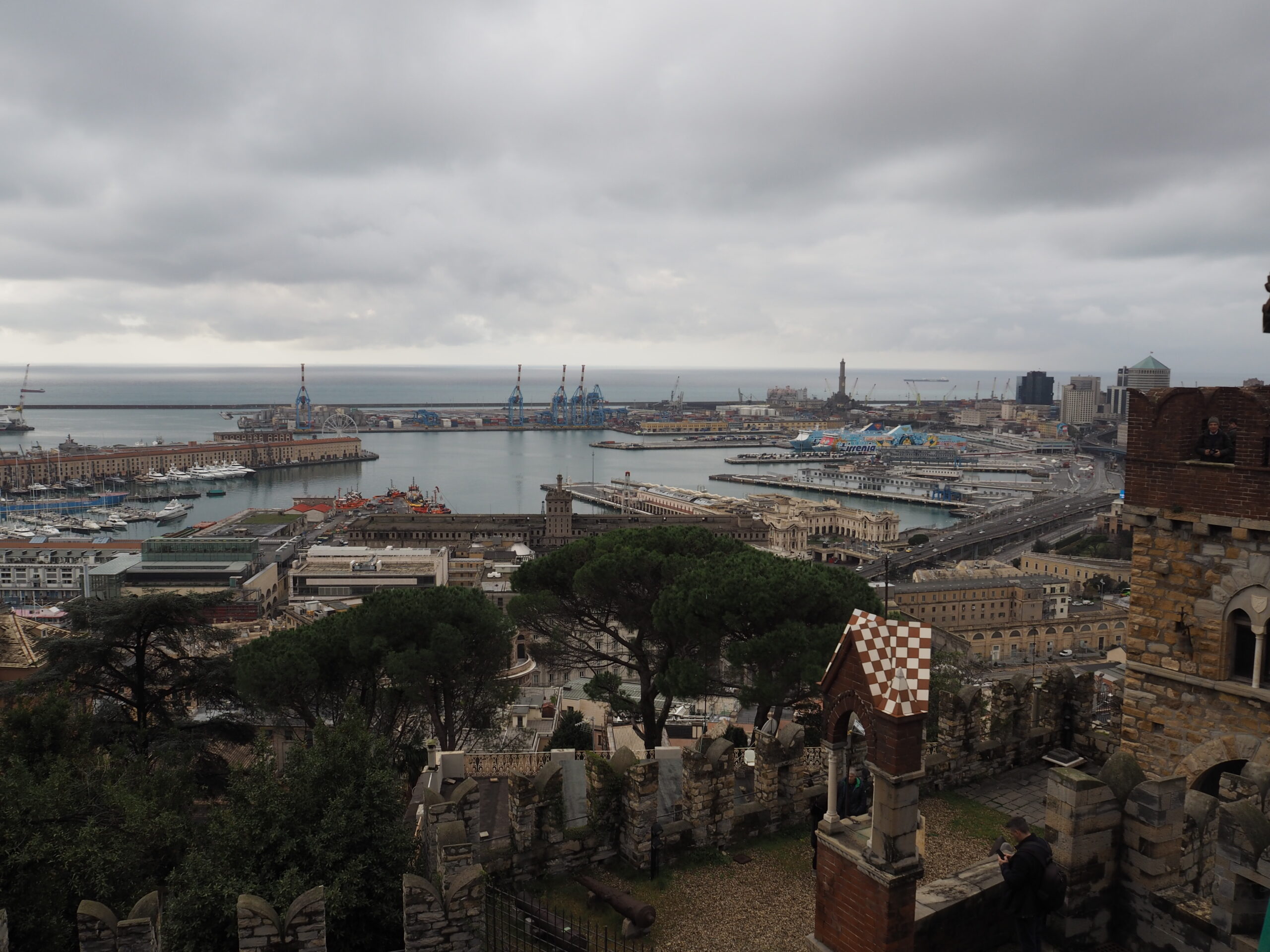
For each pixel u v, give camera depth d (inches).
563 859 906.7
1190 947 646.5
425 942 740.7
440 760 1433.3
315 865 913.5
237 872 916.6
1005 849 675.4
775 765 991.6
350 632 1866.4
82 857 1056.2
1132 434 861.8
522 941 794.8
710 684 1776.6
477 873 752.3
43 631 2987.2
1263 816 624.1
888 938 598.9
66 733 1453.0
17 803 1061.8
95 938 710.5
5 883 983.0
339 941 908.0
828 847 655.8
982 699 1136.8
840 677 647.1
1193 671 826.2
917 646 596.7
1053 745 1138.0
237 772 1024.2
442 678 1908.2
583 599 2022.6
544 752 1691.7
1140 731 872.9
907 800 599.5
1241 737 789.2
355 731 1040.2
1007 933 700.0
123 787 1230.3
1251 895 623.5
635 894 866.8
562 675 4210.1
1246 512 773.9
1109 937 703.1
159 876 1168.8
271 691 1724.9
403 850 964.6
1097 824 687.7
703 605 1621.6
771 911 837.8
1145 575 862.5
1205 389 810.8
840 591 1641.2
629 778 915.4
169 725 1886.1
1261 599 769.6
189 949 866.8
